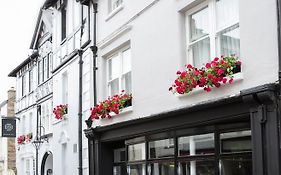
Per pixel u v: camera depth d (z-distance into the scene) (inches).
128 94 471.8
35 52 921.5
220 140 344.8
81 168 560.4
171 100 392.8
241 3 318.0
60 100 668.1
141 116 438.9
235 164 329.4
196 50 383.9
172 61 395.9
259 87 285.3
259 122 291.0
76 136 590.6
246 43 311.6
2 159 1138.0
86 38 575.2
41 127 853.2
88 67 560.7
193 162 373.7
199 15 382.3
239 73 313.1
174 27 395.2
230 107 322.0
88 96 557.3
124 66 498.6
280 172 276.8
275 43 286.4
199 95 355.3
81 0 563.5
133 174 466.6
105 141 510.0
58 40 702.5
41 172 832.3
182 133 384.5
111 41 507.2
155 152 426.3
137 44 454.6
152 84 424.2
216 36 359.6
